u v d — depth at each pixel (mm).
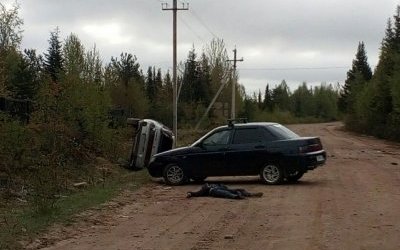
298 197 13789
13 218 10930
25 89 27375
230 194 13945
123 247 8844
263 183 16641
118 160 22891
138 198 14422
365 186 15734
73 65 24797
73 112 20484
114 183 17422
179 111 59062
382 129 54812
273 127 16891
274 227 10141
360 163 23812
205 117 58000
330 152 31344
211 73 68750
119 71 60062
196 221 10938
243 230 9945
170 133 23156
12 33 18625
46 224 10438
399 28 61969
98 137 22156
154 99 63812
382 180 17172
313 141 16625
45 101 18578
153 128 22484
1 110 15680
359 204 12484
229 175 16969
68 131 19219
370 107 64562
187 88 66062
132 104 50938
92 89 21766
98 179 18391
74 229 10273
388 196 13688
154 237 9547
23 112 17484
